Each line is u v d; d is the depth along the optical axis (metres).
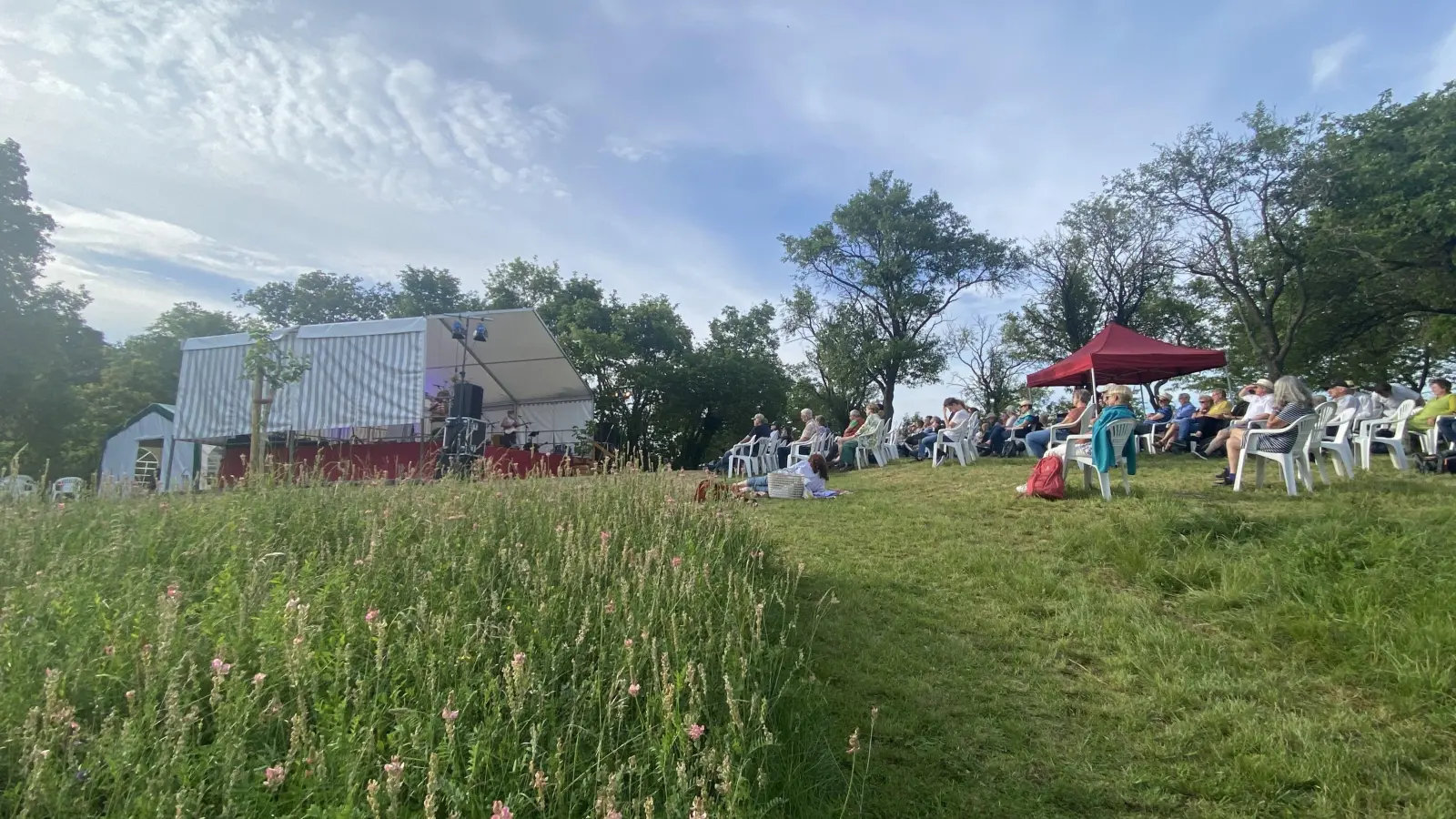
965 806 2.48
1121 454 6.85
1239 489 6.77
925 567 5.05
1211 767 2.69
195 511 4.78
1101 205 30.05
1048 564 4.95
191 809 1.74
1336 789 2.51
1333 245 21.02
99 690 2.20
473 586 3.25
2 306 25.70
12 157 26.42
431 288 36.03
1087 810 2.49
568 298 34.38
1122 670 3.44
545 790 2.00
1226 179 23.14
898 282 36.16
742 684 2.57
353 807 1.76
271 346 11.26
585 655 2.69
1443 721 2.87
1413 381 27.95
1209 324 30.34
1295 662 3.44
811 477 8.70
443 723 2.15
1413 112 20.28
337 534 4.12
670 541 4.07
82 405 28.08
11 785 1.81
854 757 2.67
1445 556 4.08
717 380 34.69
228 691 2.07
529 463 13.60
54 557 3.45
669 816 1.89
